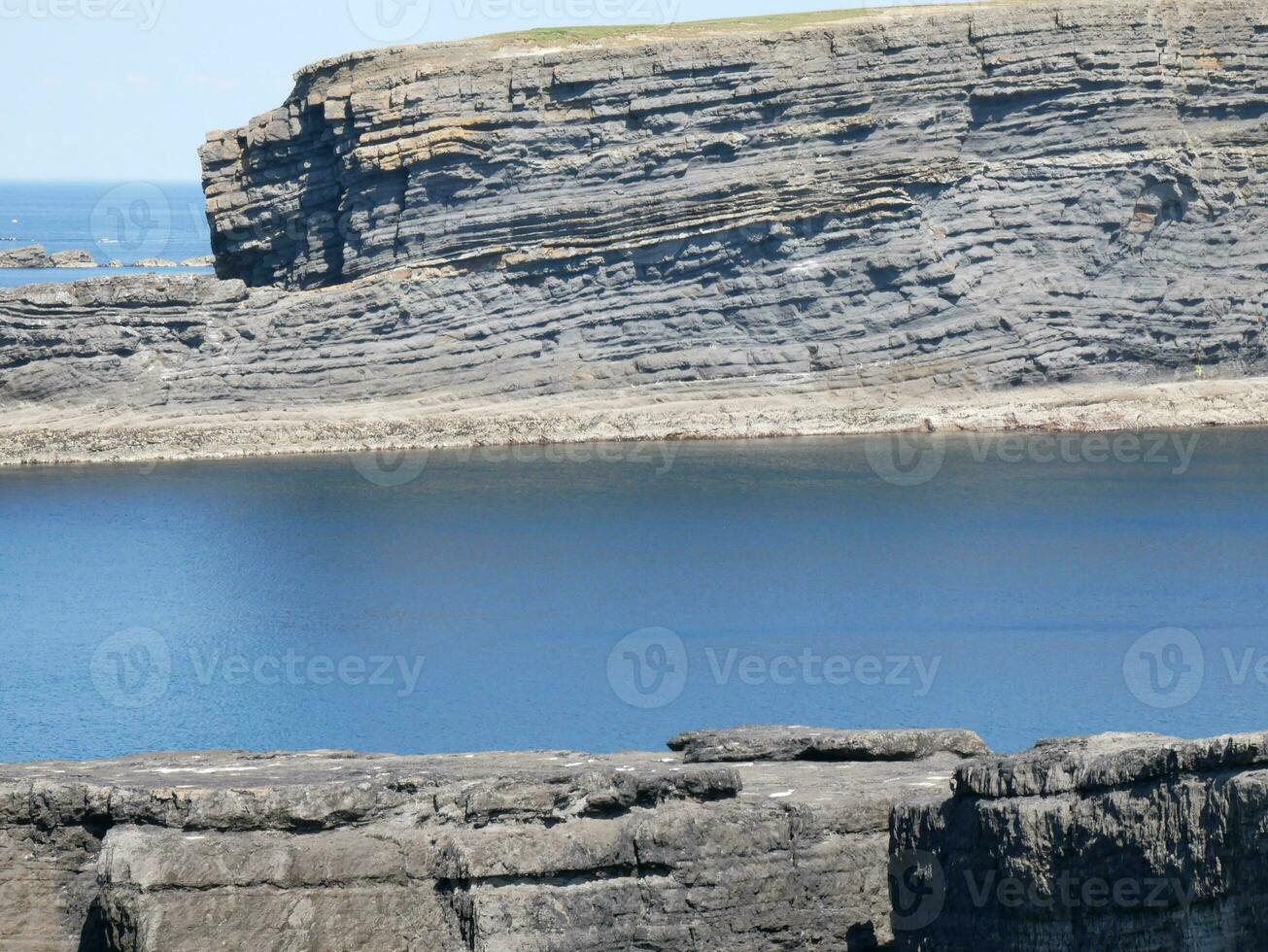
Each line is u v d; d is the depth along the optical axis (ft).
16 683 263.49
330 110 501.15
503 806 105.91
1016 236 501.15
